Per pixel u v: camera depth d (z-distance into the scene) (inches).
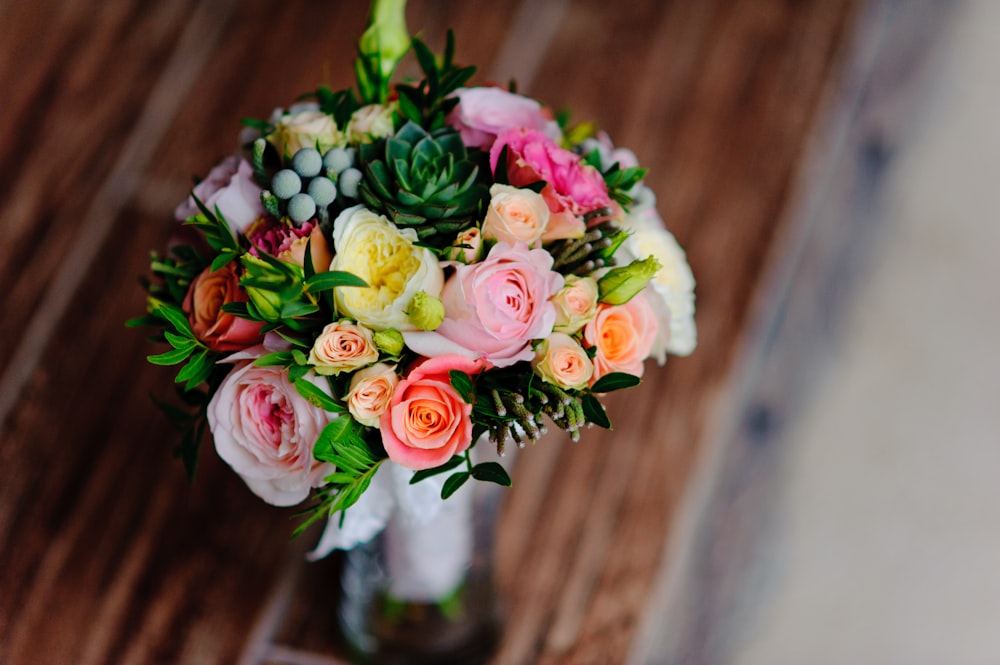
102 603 49.9
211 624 50.1
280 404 38.4
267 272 37.6
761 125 59.4
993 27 74.2
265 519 51.3
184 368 38.3
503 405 38.3
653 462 53.2
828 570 61.6
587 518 52.3
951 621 60.8
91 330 53.4
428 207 38.4
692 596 59.9
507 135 39.4
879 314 67.5
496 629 50.1
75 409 52.2
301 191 38.6
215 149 56.5
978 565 62.0
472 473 39.0
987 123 72.1
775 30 62.0
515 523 52.1
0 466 51.4
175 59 58.4
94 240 54.8
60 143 56.3
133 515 51.1
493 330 37.7
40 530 50.7
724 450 59.8
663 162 58.1
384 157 39.4
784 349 65.9
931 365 66.3
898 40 72.4
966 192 70.4
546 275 37.9
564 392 38.5
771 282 56.3
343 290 37.7
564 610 51.2
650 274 38.6
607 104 59.3
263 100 57.6
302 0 60.2
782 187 58.0
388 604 47.3
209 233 38.9
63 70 57.7
